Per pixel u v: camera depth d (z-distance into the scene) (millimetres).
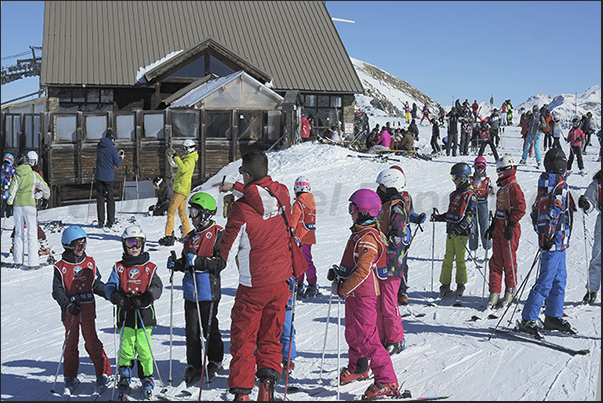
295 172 20281
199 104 24188
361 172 20219
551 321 6410
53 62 31266
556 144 22766
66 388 5207
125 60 32406
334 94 33188
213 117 23688
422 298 8039
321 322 7133
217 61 30859
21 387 5387
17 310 8234
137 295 5012
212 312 5082
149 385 5012
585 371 5285
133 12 35875
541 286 6234
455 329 6637
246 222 4645
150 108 31562
